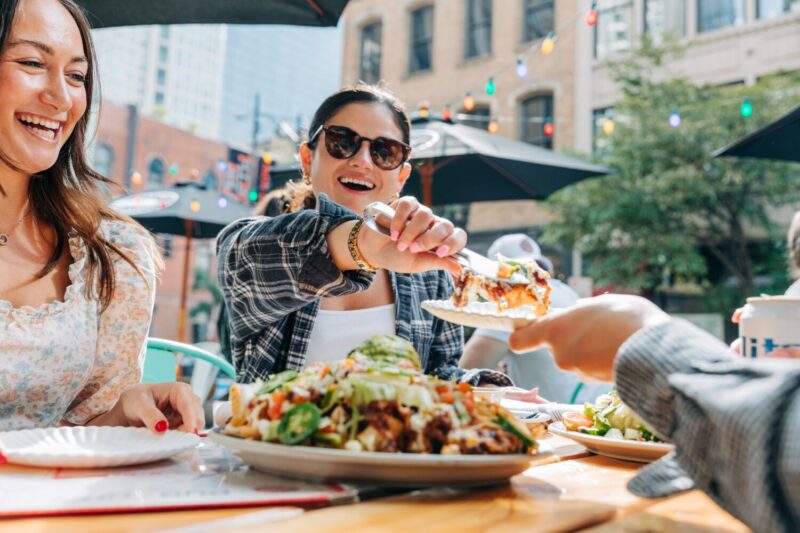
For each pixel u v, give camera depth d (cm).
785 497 56
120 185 189
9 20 142
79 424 155
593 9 403
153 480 86
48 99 149
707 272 1154
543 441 135
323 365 92
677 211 1070
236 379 201
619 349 73
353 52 1762
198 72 9644
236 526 65
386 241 131
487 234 1438
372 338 96
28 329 148
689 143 1048
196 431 125
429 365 231
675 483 82
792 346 99
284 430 84
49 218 166
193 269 2314
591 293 1099
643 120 1082
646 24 1338
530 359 323
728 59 1262
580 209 1112
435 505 75
